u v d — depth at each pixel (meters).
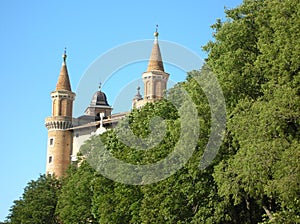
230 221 43.38
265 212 41.66
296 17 37.03
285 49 36.59
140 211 44.59
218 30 45.81
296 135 36.47
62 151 139.62
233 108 40.28
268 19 41.34
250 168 34.78
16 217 97.06
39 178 103.69
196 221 40.34
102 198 53.75
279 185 33.16
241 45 42.88
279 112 35.41
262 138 35.75
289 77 37.09
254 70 40.28
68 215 72.75
